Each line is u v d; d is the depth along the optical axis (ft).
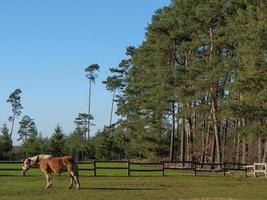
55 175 127.95
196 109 179.83
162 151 238.27
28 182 105.29
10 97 464.65
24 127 437.58
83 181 110.32
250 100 141.38
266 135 141.08
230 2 168.86
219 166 169.27
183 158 214.07
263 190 93.56
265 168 135.95
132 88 261.03
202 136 212.23
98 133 307.37
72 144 282.15
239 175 143.74
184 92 180.75
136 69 262.06
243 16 151.94
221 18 174.19
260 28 134.62
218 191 90.38
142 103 228.02
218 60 166.20
